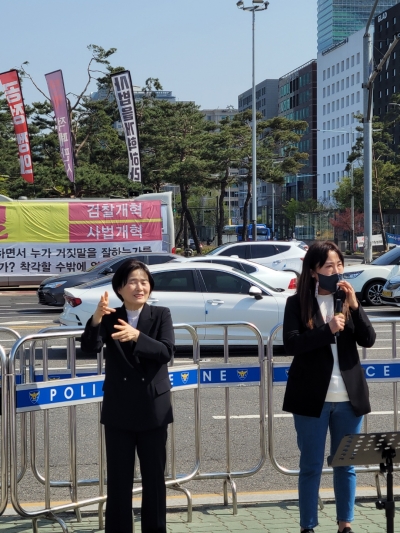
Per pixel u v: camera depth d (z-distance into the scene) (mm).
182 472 6820
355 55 125438
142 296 4645
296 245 24969
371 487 6352
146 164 60688
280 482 6617
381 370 6363
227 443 5988
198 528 5234
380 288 21875
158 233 30000
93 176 50312
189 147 60719
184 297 12953
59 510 5324
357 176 75062
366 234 29891
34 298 26859
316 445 4723
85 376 5770
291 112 151875
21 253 29359
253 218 45781
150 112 59688
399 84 117625
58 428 8359
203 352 13133
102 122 57969
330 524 5320
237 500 5859
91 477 6703
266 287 13219
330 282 4660
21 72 53594
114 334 4445
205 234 112062
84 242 29609
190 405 9594
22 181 50438
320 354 4684
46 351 5723
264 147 59438
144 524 4621
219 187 63188
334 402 4703
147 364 4555
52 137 58344
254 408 9367
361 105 123562
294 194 145375
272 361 6109
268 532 5129
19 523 5453
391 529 4230
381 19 122562
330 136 133000
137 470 6062
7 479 5203
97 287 13672
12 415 5133
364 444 4078
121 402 4523
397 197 76625
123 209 29828
